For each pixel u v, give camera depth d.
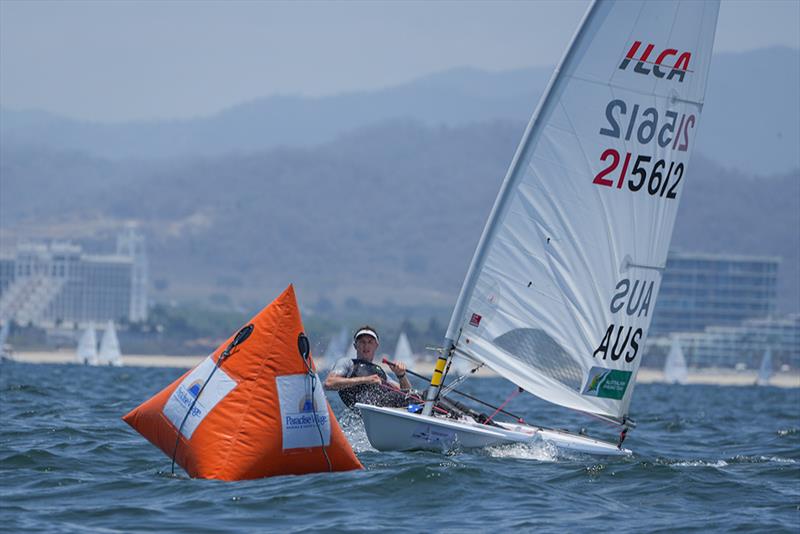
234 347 40.47
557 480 43.03
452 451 48.41
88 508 35.81
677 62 47.91
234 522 34.16
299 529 33.50
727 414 115.44
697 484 43.19
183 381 41.06
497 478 42.06
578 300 48.31
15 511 35.50
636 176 48.19
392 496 38.31
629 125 47.75
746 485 43.53
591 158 47.56
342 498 37.56
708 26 48.06
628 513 37.56
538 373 48.50
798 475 47.97
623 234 48.41
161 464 45.41
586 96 47.31
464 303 48.59
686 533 34.44
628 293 48.81
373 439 48.16
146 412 41.38
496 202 48.03
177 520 34.25
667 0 47.19
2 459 45.84
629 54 47.31
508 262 48.12
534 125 47.47
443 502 37.88
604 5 46.78
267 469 40.06
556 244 47.97
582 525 35.28
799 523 36.22
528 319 48.28
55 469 43.97
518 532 34.06
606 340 48.78
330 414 41.44
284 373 40.19
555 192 47.75
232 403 40.00
